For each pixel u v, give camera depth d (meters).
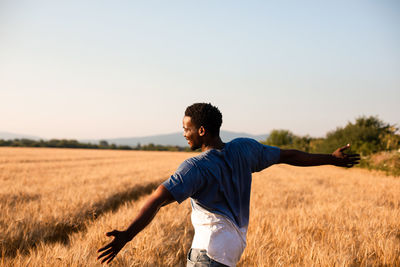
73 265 3.37
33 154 46.66
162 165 26.44
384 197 9.58
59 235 5.75
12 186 10.59
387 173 19.44
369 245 4.34
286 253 3.95
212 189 1.73
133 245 4.10
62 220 5.99
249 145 1.95
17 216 5.84
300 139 43.62
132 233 1.49
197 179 1.66
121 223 5.28
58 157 40.41
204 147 1.89
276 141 47.94
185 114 1.90
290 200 9.10
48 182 12.44
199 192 1.73
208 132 1.84
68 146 99.94
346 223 5.68
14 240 4.80
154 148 105.62
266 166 1.99
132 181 13.11
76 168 21.36
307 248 4.09
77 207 6.96
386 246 4.11
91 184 12.00
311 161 2.00
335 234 4.82
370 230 5.18
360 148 25.59
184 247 4.13
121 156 49.59
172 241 4.39
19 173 16.84
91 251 3.93
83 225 6.15
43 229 5.38
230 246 1.74
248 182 1.88
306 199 9.37
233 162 1.81
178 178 1.63
